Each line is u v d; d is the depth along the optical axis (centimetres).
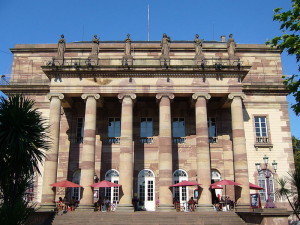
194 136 4000
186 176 3894
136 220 2795
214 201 3531
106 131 4028
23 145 1600
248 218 2659
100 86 3612
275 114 4088
